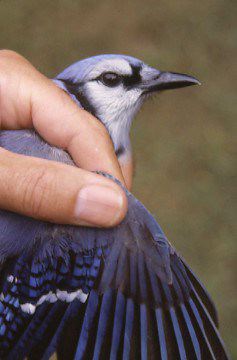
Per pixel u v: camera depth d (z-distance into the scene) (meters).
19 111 1.53
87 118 1.52
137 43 2.30
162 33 2.32
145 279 1.48
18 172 1.48
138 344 1.47
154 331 1.47
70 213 1.48
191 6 2.38
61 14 2.30
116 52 2.27
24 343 1.47
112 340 1.47
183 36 2.31
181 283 1.48
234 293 1.78
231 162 2.00
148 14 2.35
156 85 1.59
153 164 1.99
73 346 1.47
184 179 1.96
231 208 1.91
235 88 2.20
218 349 1.48
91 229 1.48
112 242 1.48
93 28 2.30
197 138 2.07
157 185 1.94
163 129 2.07
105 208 1.48
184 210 1.90
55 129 1.52
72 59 2.24
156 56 2.27
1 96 1.53
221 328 1.76
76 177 1.48
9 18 2.26
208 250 1.83
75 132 1.52
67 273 1.48
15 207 1.48
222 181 1.96
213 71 2.24
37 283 1.48
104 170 1.51
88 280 1.48
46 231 1.48
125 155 1.60
